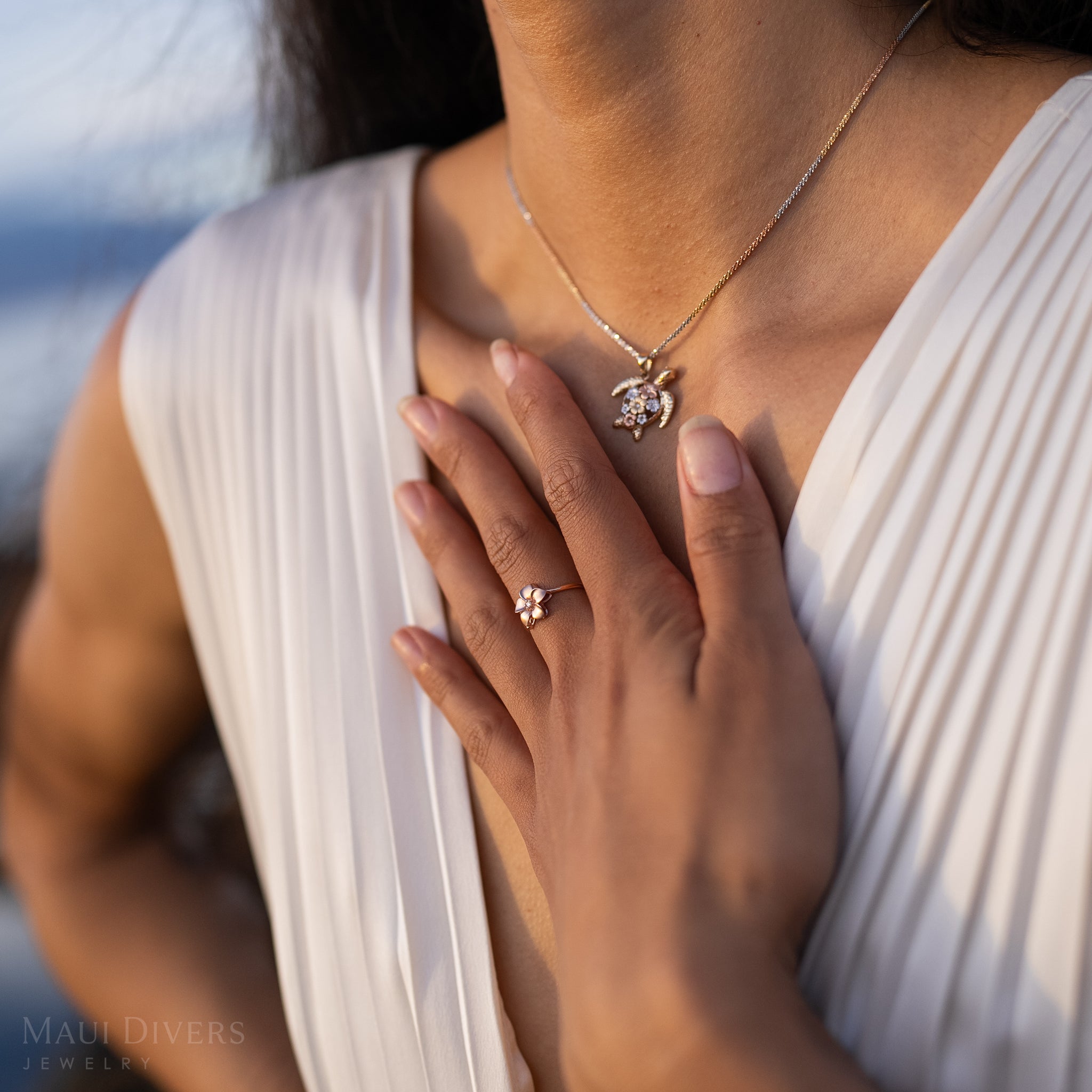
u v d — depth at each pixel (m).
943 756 0.47
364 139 0.74
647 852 0.46
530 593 0.51
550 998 0.52
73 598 0.66
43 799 0.70
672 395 0.53
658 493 0.52
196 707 0.69
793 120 0.51
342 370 0.58
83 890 0.69
